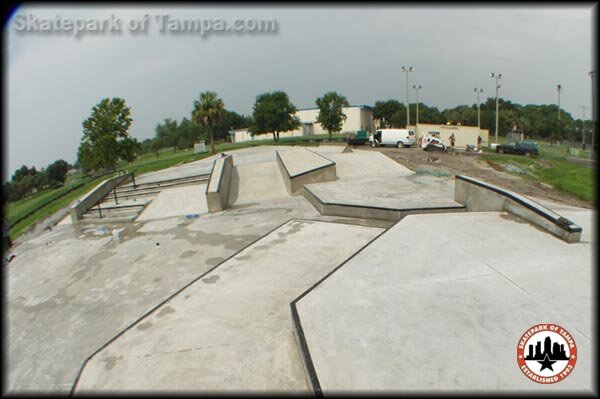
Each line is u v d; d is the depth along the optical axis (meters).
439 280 4.46
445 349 3.16
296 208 11.40
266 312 4.67
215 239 8.92
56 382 4.05
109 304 5.92
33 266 8.49
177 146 68.69
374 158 18.92
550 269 4.58
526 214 6.67
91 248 9.44
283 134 70.44
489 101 91.94
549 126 73.50
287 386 3.29
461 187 9.20
